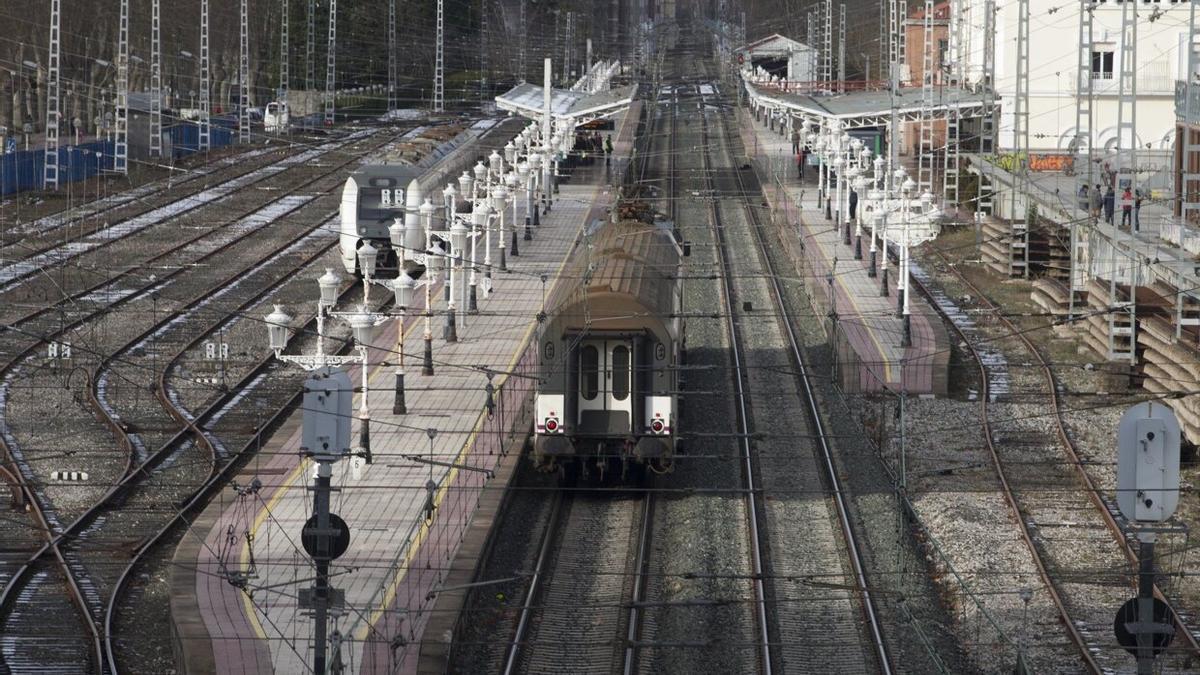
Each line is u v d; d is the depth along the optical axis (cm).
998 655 8875
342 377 7619
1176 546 10838
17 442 13375
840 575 10150
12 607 9544
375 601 9000
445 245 19125
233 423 14062
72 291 19588
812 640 9094
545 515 11419
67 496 11775
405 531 10306
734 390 15225
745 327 18038
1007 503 11762
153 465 12669
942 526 11156
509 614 9431
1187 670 8712
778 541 10888
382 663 8169
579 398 11644
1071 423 14100
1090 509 11644
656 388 11631
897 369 14950
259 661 8181
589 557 10594
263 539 10244
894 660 8794
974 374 16025
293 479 11694
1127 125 17700
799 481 12325
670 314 12288
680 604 8794
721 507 11638
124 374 15762
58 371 15812
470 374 14750
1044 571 10162
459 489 11244
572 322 11550
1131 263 16762
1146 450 6931
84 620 9325
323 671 7525
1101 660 8800
